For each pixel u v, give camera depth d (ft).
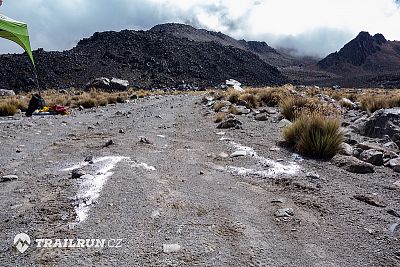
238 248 12.91
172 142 31.04
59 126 40.75
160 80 509.76
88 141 31.27
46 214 15.43
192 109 64.13
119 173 20.88
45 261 11.93
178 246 12.81
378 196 17.94
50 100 83.20
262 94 62.34
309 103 42.80
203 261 11.98
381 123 32.22
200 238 13.47
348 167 22.18
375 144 27.20
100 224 14.43
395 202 17.25
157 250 12.58
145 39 647.97
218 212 15.90
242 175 21.38
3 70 415.64
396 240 13.70
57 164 23.31
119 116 51.49
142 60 570.05
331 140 24.93
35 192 18.07
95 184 18.89
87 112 60.13
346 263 12.24
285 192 18.57
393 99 47.60
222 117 44.01
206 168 22.76
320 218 15.57
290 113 41.68
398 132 30.04
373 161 23.56
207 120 45.39
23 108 67.51
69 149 27.91
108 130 37.81
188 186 19.20
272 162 23.65
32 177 20.57
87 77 463.83
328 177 20.75
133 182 19.30
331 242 13.58
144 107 69.26
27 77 410.52
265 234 14.03
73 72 468.75
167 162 23.88
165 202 16.75
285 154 25.59
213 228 14.35
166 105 75.46
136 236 13.51
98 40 623.77
